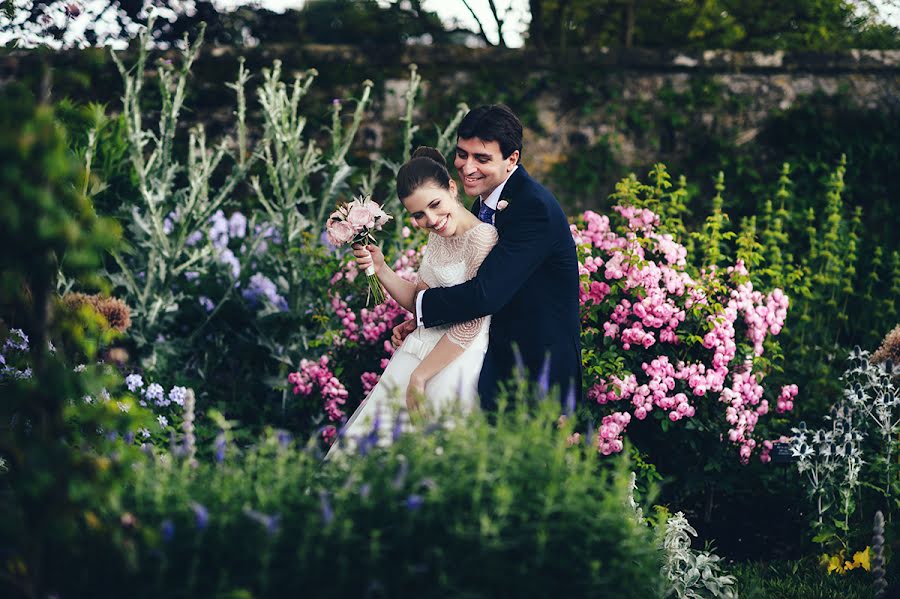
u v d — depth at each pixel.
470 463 2.31
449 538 2.17
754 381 4.40
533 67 7.77
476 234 3.15
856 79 7.52
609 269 4.19
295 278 5.12
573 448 2.58
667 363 4.16
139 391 4.35
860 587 3.58
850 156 7.23
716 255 5.11
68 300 4.20
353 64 7.72
